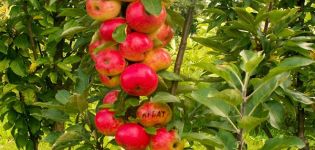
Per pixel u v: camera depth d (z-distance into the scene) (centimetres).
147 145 92
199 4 96
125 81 88
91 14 90
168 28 93
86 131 110
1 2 181
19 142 172
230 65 103
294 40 126
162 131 92
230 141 97
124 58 90
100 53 90
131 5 88
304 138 150
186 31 98
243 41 130
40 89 173
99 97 112
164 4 93
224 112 97
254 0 143
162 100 89
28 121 168
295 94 122
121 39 85
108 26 89
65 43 171
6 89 161
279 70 93
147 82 88
